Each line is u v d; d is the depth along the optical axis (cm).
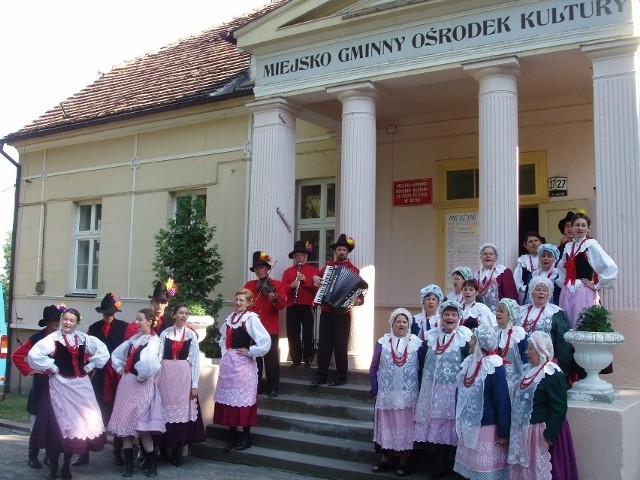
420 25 928
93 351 763
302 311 991
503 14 869
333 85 991
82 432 737
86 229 1636
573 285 750
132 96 1608
